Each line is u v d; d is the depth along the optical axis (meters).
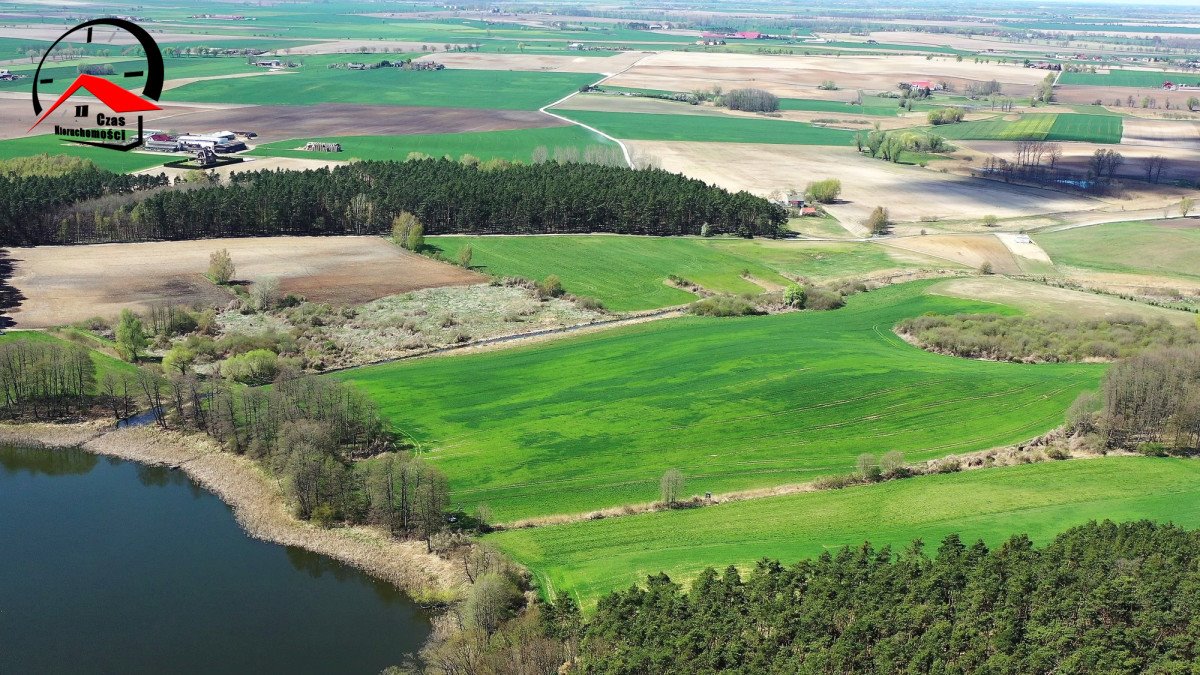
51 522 112.69
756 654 81.50
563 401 144.38
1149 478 117.75
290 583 101.56
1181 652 80.19
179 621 94.75
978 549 95.69
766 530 106.25
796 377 150.62
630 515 111.31
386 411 140.75
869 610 85.38
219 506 117.00
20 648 90.25
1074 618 84.69
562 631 86.94
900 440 131.12
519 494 116.88
